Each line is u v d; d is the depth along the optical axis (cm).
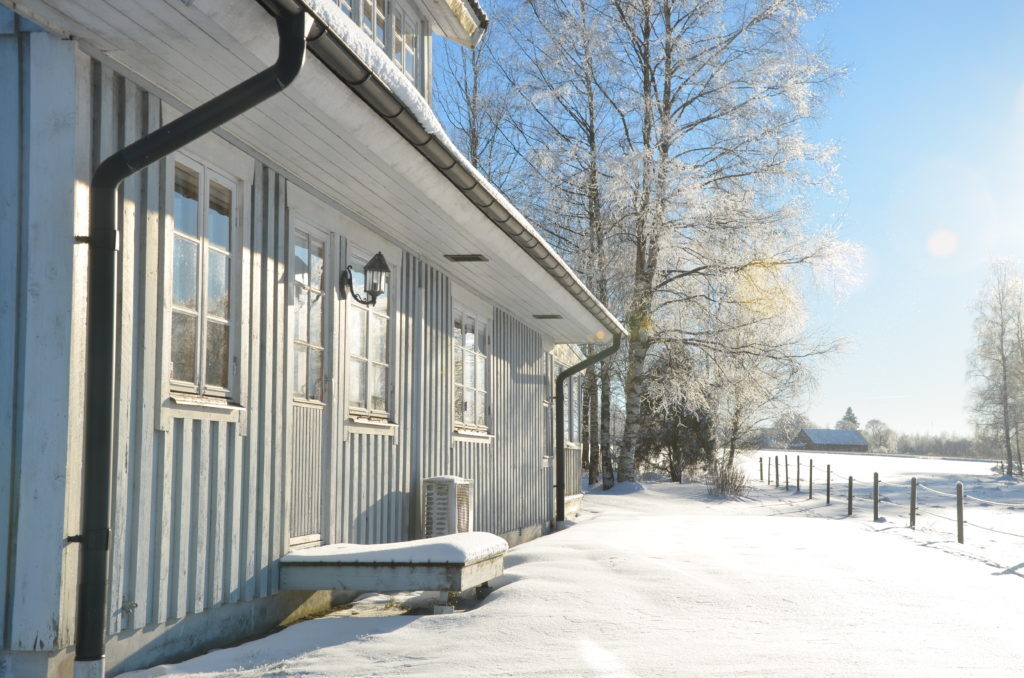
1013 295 5262
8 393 405
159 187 472
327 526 677
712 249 2238
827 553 952
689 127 2302
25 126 411
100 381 398
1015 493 2811
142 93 464
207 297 523
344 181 637
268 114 509
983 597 727
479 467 1103
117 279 435
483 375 1139
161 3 378
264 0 383
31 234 406
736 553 910
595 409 2791
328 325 686
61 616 395
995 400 5238
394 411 820
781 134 2211
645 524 1273
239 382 551
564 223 2325
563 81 2342
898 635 562
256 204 577
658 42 2278
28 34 412
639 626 572
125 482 439
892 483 3391
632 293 2233
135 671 448
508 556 866
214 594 522
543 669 464
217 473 527
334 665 479
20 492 400
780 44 2238
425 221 746
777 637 548
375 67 471
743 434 3350
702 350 2348
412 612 666
